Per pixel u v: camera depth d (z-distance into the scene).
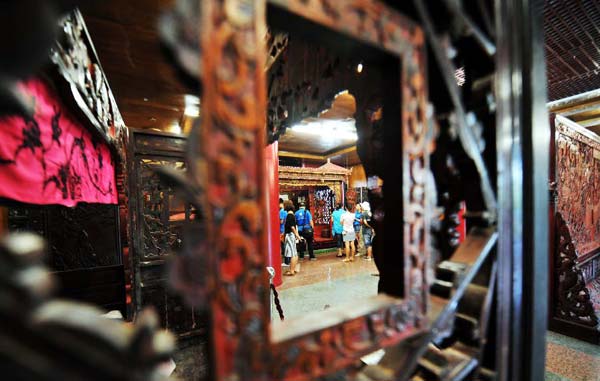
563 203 2.53
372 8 0.40
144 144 2.08
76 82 0.86
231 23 0.29
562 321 2.16
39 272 0.22
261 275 0.30
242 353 0.29
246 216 0.29
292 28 0.37
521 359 0.63
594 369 1.69
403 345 0.48
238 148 0.29
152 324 0.23
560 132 2.46
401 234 0.45
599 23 1.84
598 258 3.25
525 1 0.65
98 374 0.23
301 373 0.32
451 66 0.50
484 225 0.58
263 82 0.31
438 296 0.52
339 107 3.38
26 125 0.64
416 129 0.46
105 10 1.33
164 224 2.14
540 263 0.65
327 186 7.43
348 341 0.37
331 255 6.01
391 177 0.47
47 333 0.22
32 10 0.22
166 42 0.25
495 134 0.58
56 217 2.02
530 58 0.64
